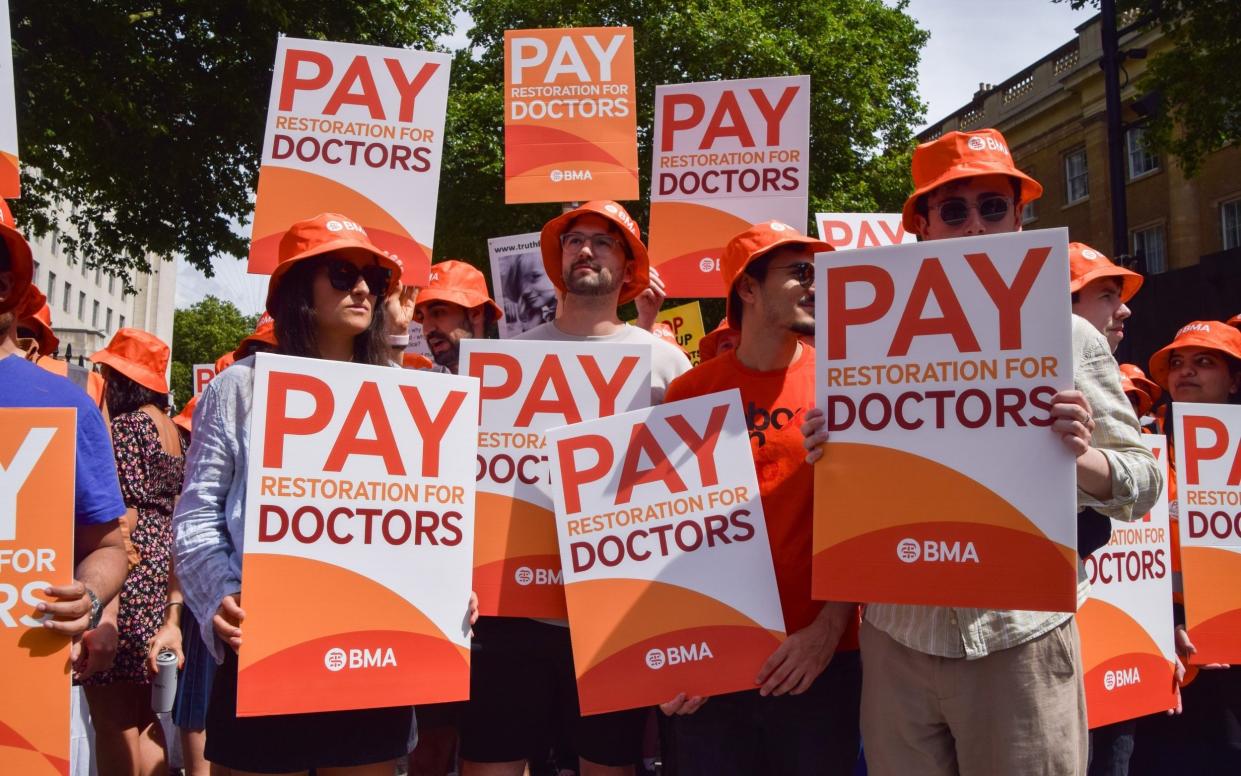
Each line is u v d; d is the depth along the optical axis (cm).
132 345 455
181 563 247
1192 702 374
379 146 404
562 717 331
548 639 322
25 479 224
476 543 305
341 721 249
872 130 2072
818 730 284
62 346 3256
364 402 255
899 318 250
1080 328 269
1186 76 1400
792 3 2055
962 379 244
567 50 478
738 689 271
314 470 248
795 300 297
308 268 266
